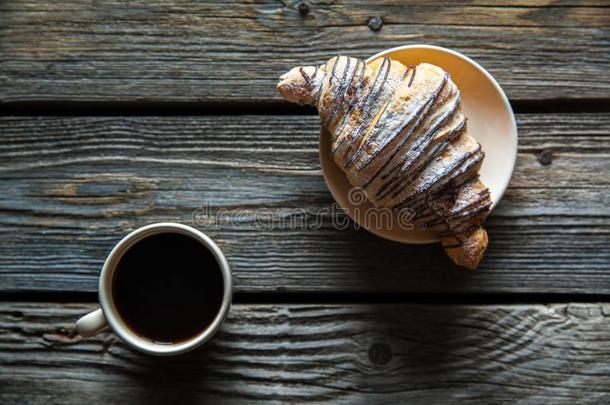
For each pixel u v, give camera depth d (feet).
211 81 1.97
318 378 1.92
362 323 1.93
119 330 1.77
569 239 1.93
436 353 1.92
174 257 1.82
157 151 1.96
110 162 1.96
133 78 1.97
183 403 1.92
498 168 1.84
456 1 1.96
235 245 1.94
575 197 1.93
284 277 1.94
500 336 1.92
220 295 1.81
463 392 1.91
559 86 1.96
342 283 1.94
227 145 1.96
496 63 1.96
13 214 1.96
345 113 1.73
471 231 1.76
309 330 1.93
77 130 1.97
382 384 1.92
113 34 1.97
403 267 1.93
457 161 1.71
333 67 1.74
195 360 1.93
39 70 1.97
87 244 1.95
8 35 1.97
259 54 1.97
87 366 1.93
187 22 1.97
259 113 1.97
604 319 1.92
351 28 1.97
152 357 1.93
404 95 1.71
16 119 1.96
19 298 1.95
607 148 1.94
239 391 1.92
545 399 1.91
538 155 1.95
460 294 1.94
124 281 1.81
